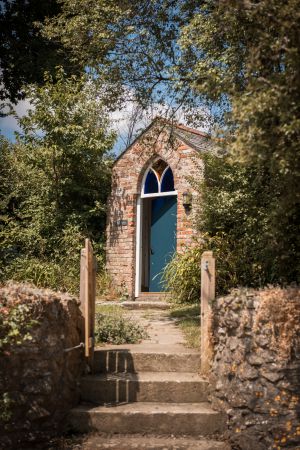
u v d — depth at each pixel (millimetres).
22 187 14641
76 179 14203
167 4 9805
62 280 12281
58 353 5496
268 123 4816
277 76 4801
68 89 13812
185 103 10133
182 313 10008
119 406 5766
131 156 13430
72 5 10234
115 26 9844
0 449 4977
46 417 5309
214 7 7512
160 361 6457
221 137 5398
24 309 5172
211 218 11047
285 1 4766
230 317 5566
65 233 13406
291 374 5059
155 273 13258
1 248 13031
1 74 18719
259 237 8883
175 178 12547
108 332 7258
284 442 5004
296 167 5023
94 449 5117
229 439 5336
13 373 5145
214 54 7645
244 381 5285
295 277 7609
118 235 13469
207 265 6285
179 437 5449
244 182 9578
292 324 5066
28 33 18188
